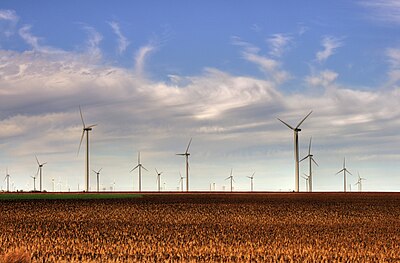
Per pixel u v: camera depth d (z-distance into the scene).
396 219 63.56
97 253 35.53
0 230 48.78
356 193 133.38
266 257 34.28
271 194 128.25
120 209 76.25
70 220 59.88
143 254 35.41
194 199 102.00
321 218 64.50
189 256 34.62
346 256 35.31
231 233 47.50
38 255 34.00
